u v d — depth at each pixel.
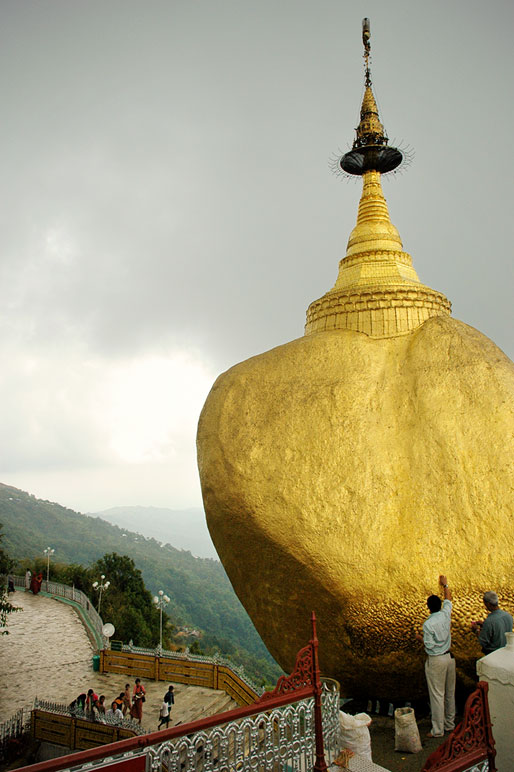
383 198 15.93
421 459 9.92
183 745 5.32
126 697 19.61
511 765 6.20
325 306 13.60
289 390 11.54
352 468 10.21
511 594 8.73
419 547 9.30
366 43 17.25
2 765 17.81
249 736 5.77
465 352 10.73
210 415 12.16
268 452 10.87
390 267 14.10
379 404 10.91
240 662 72.81
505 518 9.01
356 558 9.60
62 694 22.41
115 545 153.25
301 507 10.17
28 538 125.94
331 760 6.57
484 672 6.63
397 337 12.30
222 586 157.00
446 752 5.52
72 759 4.77
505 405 9.78
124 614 40.91
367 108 16.67
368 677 9.90
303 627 10.66
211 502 11.51
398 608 9.27
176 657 24.17
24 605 38.75
